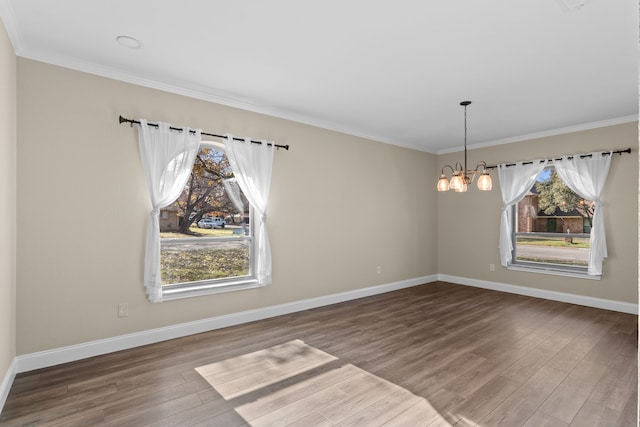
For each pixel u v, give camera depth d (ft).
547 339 11.03
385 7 7.04
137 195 10.43
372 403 7.27
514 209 18.08
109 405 7.17
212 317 11.93
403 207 18.97
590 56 9.09
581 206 15.70
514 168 17.35
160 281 10.53
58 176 9.20
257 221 13.23
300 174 14.42
